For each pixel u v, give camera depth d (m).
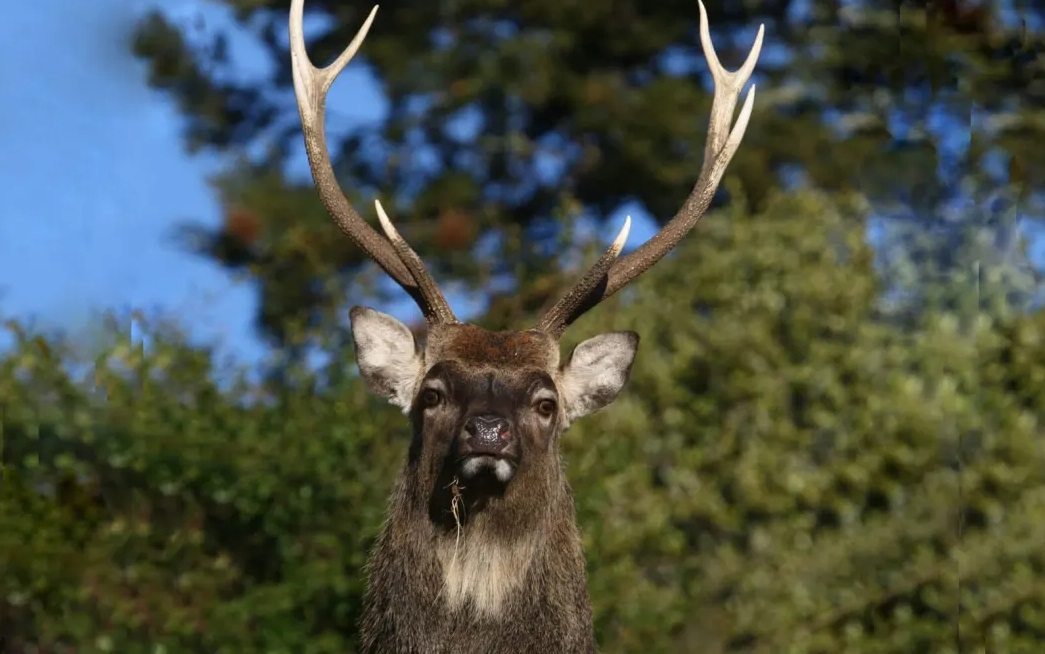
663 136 29.81
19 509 15.41
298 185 30.44
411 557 11.29
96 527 15.92
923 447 18.70
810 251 20.36
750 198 28.78
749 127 29.33
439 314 12.02
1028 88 21.83
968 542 18.25
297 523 16.09
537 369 11.38
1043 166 21.41
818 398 19.52
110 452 15.80
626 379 12.27
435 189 29.70
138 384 16.39
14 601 15.26
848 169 28.11
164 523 16.14
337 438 16.27
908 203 21.44
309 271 27.25
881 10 29.22
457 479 11.04
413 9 31.31
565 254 21.69
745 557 19.05
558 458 11.52
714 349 19.73
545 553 11.31
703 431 19.44
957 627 17.89
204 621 15.64
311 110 12.58
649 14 31.28
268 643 15.43
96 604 15.48
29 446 16.02
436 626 11.18
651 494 18.47
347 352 17.36
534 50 30.19
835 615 18.25
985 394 18.88
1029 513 18.22
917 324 20.38
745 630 18.19
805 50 30.75
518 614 11.17
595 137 30.78
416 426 11.48
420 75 30.47
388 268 12.26
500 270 28.78
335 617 15.81
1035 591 17.83
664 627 17.03
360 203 28.86
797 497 19.03
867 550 18.48
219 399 16.52
